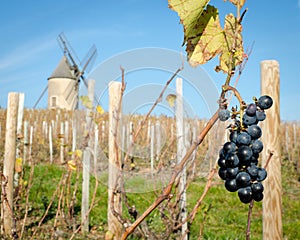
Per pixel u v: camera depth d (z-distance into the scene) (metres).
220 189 9.59
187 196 8.53
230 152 1.09
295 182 12.55
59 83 24.42
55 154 14.92
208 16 1.01
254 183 1.11
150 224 5.56
